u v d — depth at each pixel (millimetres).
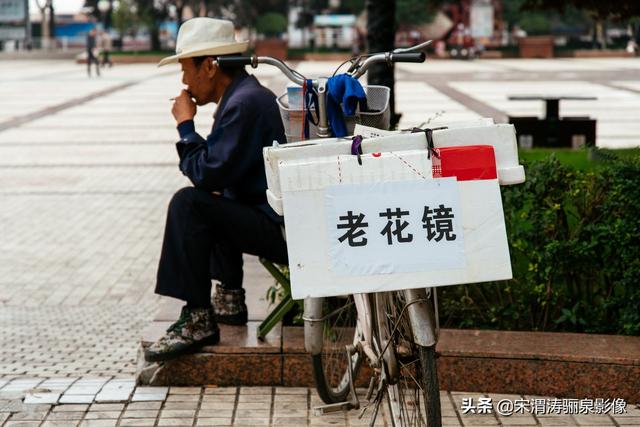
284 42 48125
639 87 24266
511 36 57188
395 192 2838
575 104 19719
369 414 3887
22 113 19625
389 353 3188
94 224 9000
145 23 52688
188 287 4062
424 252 2828
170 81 30406
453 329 4387
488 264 2846
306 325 3750
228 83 4172
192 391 4129
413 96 22125
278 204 2867
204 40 4098
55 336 5656
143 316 6180
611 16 9742
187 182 11273
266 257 4086
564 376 4039
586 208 4680
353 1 54406
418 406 3133
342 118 3408
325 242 2826
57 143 14797
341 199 2826
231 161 3938
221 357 4160
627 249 4414
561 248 4523
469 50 46969
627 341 4207
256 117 3984
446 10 51938
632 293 4426
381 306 3301
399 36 52406
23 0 58344
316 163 2828
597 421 3834
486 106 19406
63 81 30516
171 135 15852
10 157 13273
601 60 43969
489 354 4070
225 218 3994
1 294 6715
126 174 11836
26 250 7992
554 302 4684
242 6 53188
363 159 2838
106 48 40812
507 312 4664
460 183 2852
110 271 7363
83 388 4188
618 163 4641
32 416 3857
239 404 3986
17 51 56125
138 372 4207
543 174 4691
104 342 5512
